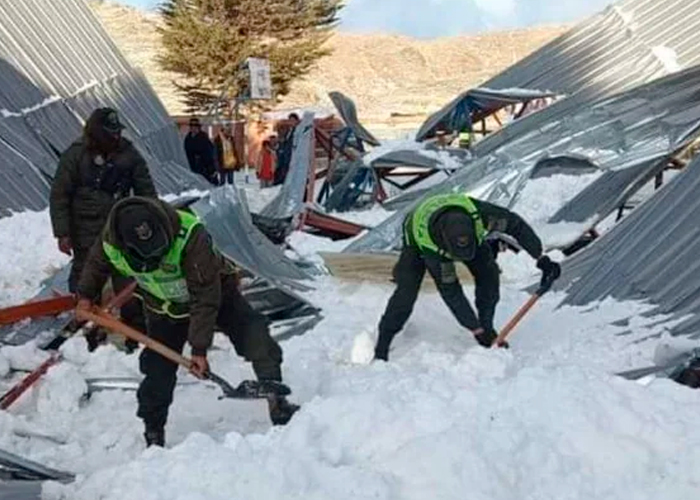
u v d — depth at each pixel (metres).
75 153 7.59
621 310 8.20
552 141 12.87
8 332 7.84
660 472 4.14
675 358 6.46
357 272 9.69
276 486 4.16
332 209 18.33
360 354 7.29
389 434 4.54
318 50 47.75
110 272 5.61
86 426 6.07
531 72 24.41
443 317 8.23
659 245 8.83
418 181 19.08
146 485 4.34
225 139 26.27
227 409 6.32
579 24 24.69
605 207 11.77
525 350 7.33
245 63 44.19
